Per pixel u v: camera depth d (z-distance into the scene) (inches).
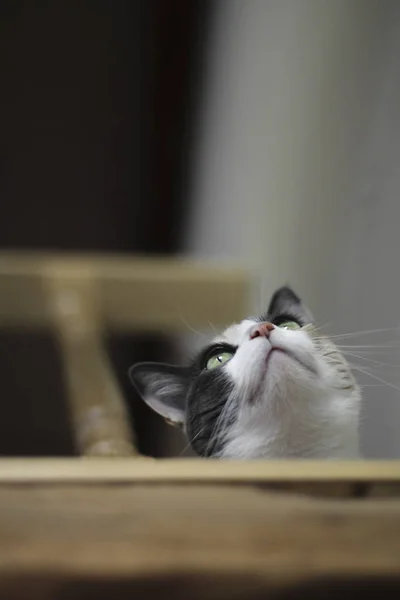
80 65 63.2
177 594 13.1
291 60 46.4
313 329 30.1
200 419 29.2
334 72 39.2
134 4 61.9
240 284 49.0
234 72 58.4
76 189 67.2
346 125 36.9
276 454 27.6
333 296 36.0
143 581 13.1
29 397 66.6
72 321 46.3
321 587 13.3
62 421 67.1
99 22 61.9
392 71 31.9
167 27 63.6
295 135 44.8
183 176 68.4
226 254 58.5
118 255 69.5
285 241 44.9
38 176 66.1
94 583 13.0
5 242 67.7
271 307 32.4
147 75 65.0
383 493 14.9
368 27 35.0
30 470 14.7
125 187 68.0
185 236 69.2
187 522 13.9
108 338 55.3
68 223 68.3
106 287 50.3
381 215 31.6
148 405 33.1
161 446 39.8
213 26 63.7
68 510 13.9
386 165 31.5
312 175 41.2
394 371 28.8
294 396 27.0
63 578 13.0
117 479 14.5
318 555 13.4
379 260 31.3
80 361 39.8
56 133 65.1
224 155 60.0
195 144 67.4
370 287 31.9
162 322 50.5
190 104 66.4
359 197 34.4
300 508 14.3
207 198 64.1
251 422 27.6
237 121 57.2
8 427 67.3
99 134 65.7
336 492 14.9
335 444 27.6
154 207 69.1
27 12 60.4
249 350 28.0
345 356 29.2
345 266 35.1
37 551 13.2
